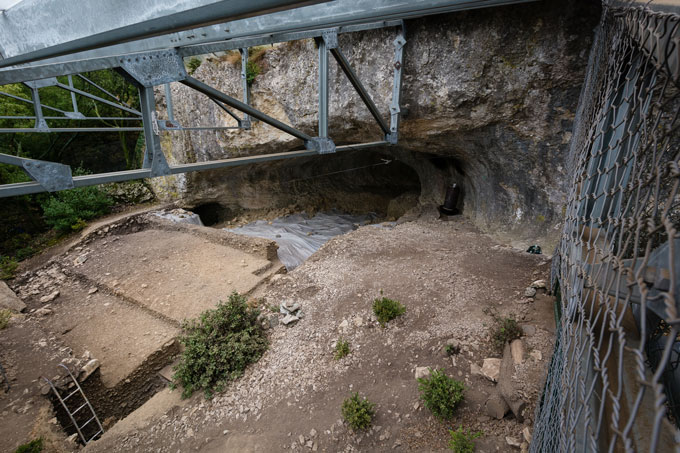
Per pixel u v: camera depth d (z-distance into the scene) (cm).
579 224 175
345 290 690
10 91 1356
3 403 526
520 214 841
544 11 540
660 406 42
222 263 949
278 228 1424
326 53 496
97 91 1538
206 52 324
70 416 536
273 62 897
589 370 112
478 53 612
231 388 525
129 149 1850
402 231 977
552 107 620
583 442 100
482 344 488
